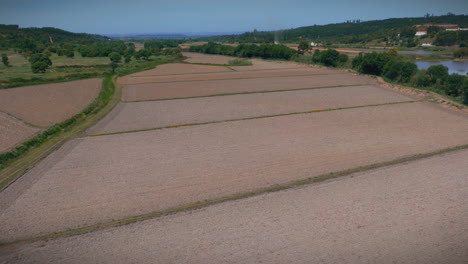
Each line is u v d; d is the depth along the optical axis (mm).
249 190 18891
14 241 14586
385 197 17578
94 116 37062
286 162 22812
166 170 21797
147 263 13008
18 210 17109
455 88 42906
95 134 29812
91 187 19531
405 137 27641
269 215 16172
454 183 19031
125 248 13945
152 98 46500
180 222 15773
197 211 16719
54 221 16094
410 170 20953
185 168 22078
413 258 12914
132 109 39875
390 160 22719
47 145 27422
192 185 19625
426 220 15398
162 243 14227
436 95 44188
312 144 26297
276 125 31844
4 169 22516
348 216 15883
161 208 17141
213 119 34469
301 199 17625
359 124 31719
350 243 13906
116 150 25672
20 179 20734
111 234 14961
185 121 33875
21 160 24141
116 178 20688
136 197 18297
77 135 29641
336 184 19266
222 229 15117
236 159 23500
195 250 13703
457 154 23453
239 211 16609
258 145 26312
